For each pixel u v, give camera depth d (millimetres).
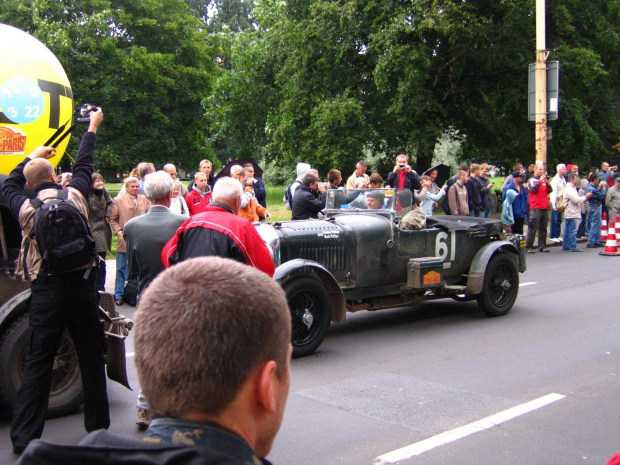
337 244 6918
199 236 4168
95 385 4180
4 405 4609
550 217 16422
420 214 7684
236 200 4383
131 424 4621
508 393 5137
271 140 28922
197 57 32250
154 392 1195
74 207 4023
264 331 1230
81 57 25484
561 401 4945
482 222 8336
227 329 1188
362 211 7758
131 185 8875
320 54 21703
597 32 21938
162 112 30203
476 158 28281
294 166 33594
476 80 22500
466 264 8086
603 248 15352
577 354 6293
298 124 22844
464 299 8531
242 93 29531
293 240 6602
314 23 20922
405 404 4898
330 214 7949
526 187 14469
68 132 4625
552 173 24078
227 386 1180
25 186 4246
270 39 24688
